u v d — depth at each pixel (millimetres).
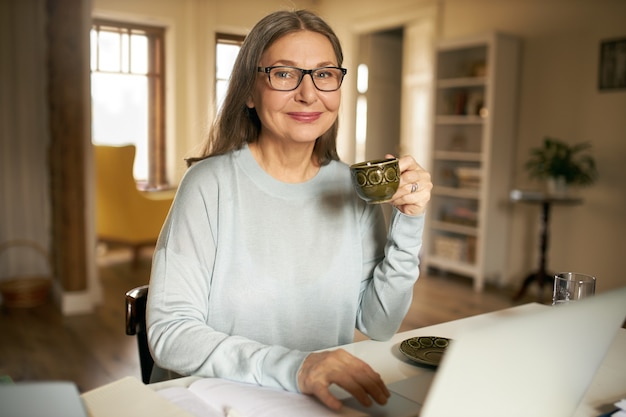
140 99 4469
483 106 4578
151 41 4422
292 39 1128
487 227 4492
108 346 3201
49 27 3773
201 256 1132
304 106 1133
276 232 1196
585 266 4191
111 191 4707
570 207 4266
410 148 5797
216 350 948
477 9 4793
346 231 1255
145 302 1273
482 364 574
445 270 5109
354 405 825
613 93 3928
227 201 1177
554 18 4254
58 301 3949
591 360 733
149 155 4629
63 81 3596
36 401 605
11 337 3336
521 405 655
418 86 5656
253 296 1157
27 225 4355
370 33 6336
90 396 812
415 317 3727
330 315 1224
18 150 4273
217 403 840
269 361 905
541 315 609
